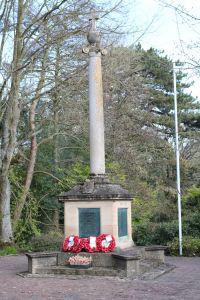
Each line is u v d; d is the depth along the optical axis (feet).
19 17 65.00
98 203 43.65
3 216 71.15
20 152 77.97
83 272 40.11
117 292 32.73
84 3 66.23
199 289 33.76
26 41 66.03
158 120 122.01
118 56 91.61
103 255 41.32
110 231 43.09
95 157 45.42
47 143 89.66
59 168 89.20
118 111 98.94
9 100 68.03
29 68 67.67
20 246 72.69
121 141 99.19
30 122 75.92
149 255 46.62
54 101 79.25
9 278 40.29
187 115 127.95
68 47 71.26
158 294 31.91
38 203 83.20
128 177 100.17
